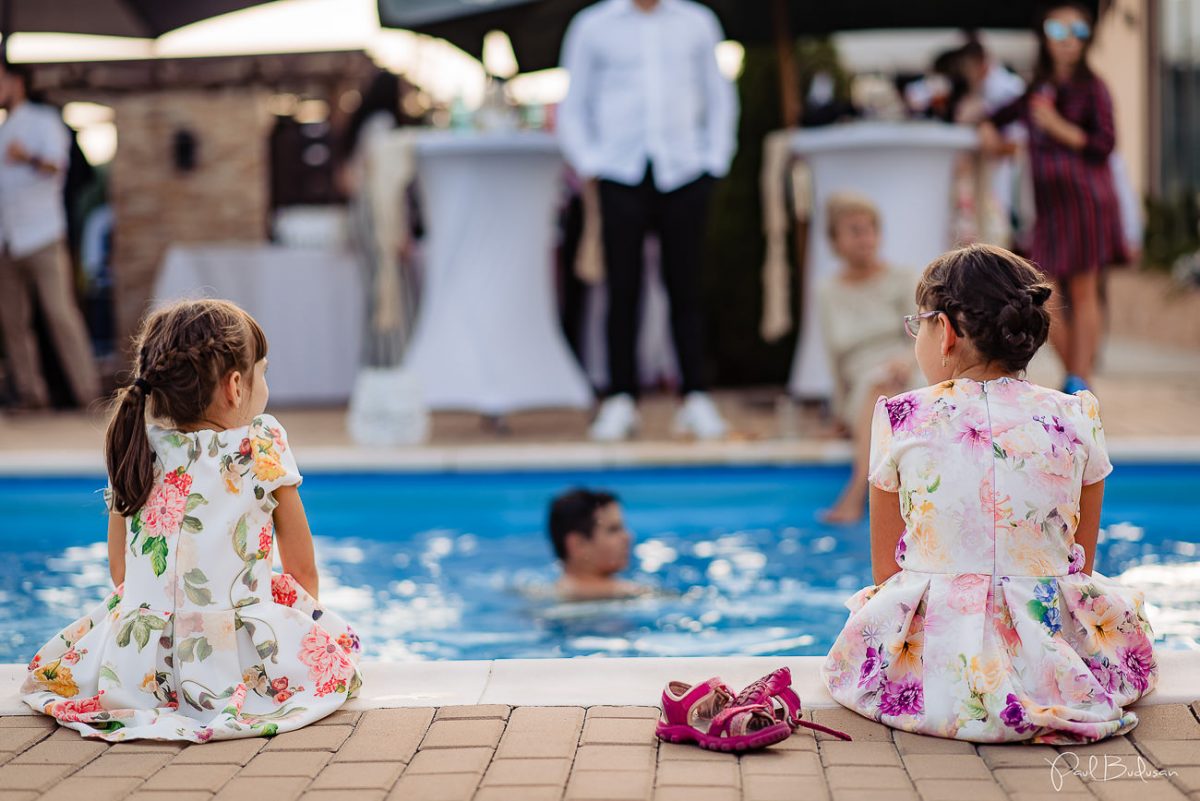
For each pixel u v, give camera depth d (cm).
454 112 683
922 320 259
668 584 438
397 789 215
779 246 726
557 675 274
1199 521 523
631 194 627
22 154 746
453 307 661
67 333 778
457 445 623
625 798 210
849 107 746
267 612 257
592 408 784
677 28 629
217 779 221
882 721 246
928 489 249
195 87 906
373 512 576
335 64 904
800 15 789
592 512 429
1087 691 238
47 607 409
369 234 684
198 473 257
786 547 490
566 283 815
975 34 743
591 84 635
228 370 259
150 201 912
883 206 683
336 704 254
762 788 214
